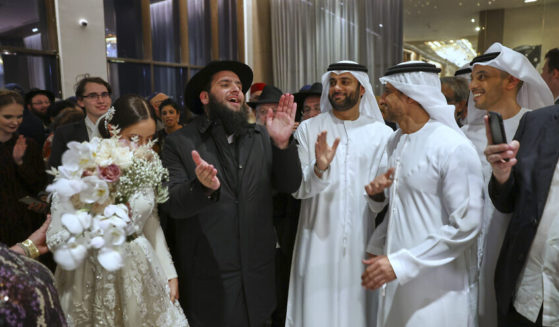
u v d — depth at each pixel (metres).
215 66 1.80
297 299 2.04
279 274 2.41
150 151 1.48
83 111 3.15
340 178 1.95
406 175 1.56
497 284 1.47
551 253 1.29
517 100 1.88
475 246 1.57
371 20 7.15
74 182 1.19
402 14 6.85
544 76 2.42
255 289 1.76
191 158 1.74
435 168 1.47
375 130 2.04
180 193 1.51
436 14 6.45
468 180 1.41
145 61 6.79
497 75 1.72
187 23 7.51
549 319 1.30
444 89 2.53
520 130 1.47
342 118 2.07
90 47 5.73
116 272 1.34
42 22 5.41
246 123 1.86
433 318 1.48
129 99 1.53
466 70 2.76
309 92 2.89
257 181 1.78
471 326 1.53
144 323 1.38
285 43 7.98
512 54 1.70
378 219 1.96
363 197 1.96
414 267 1.42
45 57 5.45
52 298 0.64
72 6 5.50
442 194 1.48
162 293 1.46
